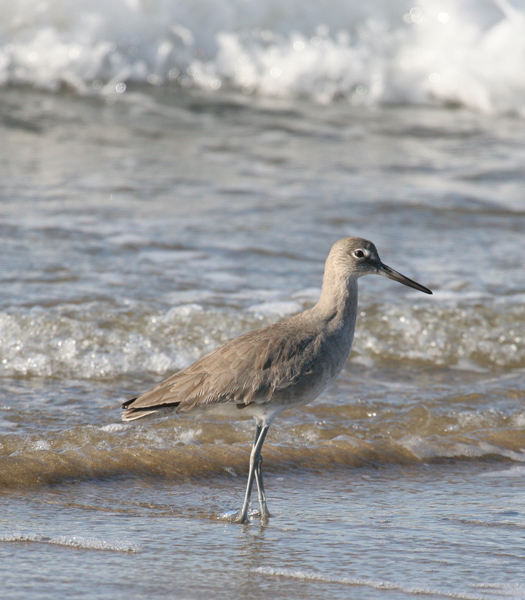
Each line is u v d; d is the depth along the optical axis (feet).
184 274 50.06
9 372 40.83
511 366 45.09
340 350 31.55
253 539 27.84
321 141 78.28
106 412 37.11
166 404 29.30
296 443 35.63
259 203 62.44
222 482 32.48
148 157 70.79
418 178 70.08
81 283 47.83
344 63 92.07
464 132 83.97
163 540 27.50
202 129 79.05
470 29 94.48
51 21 87.25
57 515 28.91
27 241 52.65
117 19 88.69
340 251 32.30
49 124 76.64
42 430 34.81
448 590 24.66
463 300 48.83
